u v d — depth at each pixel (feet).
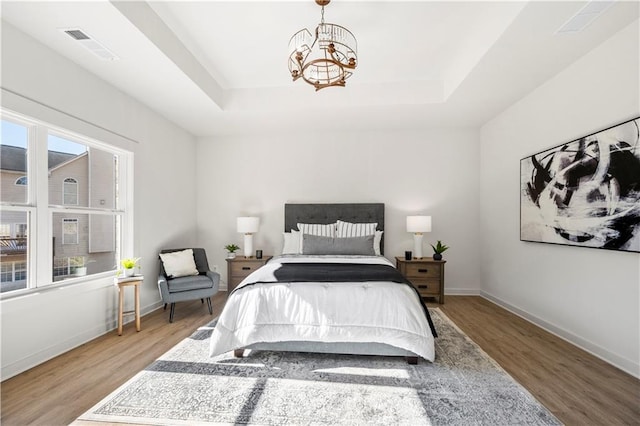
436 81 12.63
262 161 16.99
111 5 6.77
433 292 14.44
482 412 6.12
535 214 11.23
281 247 16.84
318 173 16.71
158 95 11.74
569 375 7.57
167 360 8.39
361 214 16.14
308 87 13.20
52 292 8.48
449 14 8.56
